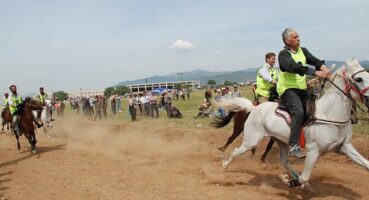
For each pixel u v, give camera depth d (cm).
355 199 690
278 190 754
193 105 3472
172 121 1995
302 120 663
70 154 1260
